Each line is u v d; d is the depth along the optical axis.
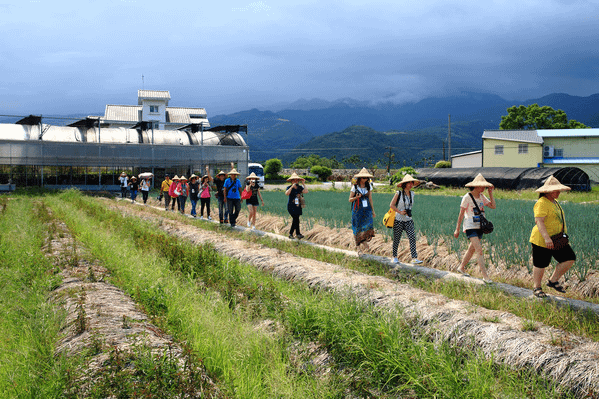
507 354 4.46
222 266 7.86
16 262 7.68
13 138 36.84
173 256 8.60
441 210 17.50
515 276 8.03
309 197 29.66
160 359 3.69
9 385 3.58
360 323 4.89
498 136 51.66
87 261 8.28
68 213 15.96
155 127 65.06
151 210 21.44
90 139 40.31
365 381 4.20
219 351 4.42
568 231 10.49
